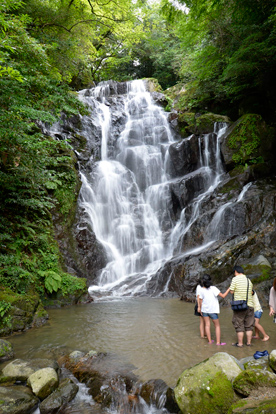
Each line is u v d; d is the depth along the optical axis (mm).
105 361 5199
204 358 5059
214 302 5871
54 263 10328
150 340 6188
